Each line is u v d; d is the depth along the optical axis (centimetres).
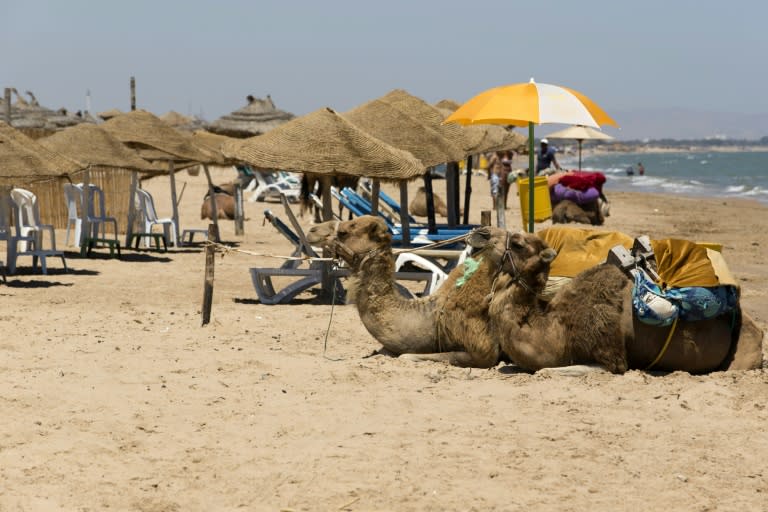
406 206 2931
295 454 1357
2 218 3356
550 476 1270
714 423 1486
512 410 1554
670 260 1723
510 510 1163
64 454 1359
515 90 2270
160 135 4350
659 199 9362
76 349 2027
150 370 1839
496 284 1780
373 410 1559
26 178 3016
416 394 1648
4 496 1203
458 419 1509
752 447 1382
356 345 2125
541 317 1753
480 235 1755
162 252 4122
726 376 1738
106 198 5041
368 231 1897
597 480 1258
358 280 1909
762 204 8700
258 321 2423
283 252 4075
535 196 2836
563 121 2202
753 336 1803
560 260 1945
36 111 9419
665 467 1305
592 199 5612
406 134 3203
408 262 2942
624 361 1736
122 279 3244
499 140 3875
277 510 1170
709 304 1694
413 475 1271
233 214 5850
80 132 4009
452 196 3697
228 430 1463
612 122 2370
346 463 1315
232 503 1192
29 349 2031
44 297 2819
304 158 2703
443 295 1883
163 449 1381
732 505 1180
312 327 2348
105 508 1173
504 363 1866
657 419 1508
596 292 1731
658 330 1727
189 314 2522
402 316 1889
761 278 3559
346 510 1168
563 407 1566
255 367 1869
